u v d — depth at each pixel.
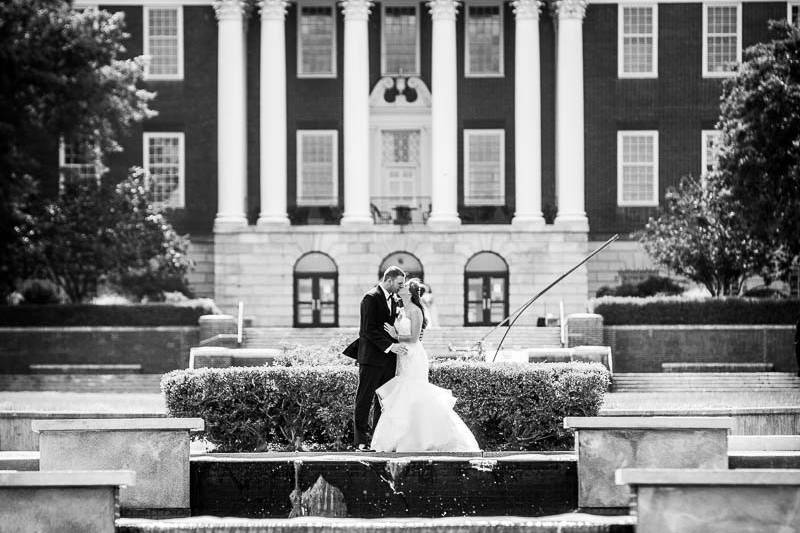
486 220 69.69
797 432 33.94
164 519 19.53
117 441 20.77
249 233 68.81
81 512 17.75
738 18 70.88
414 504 20.80
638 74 70.69
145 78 70.62
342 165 71.12
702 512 17.25
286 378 26.55
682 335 54.59
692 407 35.97
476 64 71.38
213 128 70.62
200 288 70.50
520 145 69.31
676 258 61.34
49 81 53.94
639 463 20.45
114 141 61.81
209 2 70.69
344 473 20.89
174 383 26.62
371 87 71.81
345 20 69.31
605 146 70.56
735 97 56.19
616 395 45.91
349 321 68.69
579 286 68.12
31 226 58.78
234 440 26.73
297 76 71.31
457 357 32.12
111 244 59.69
